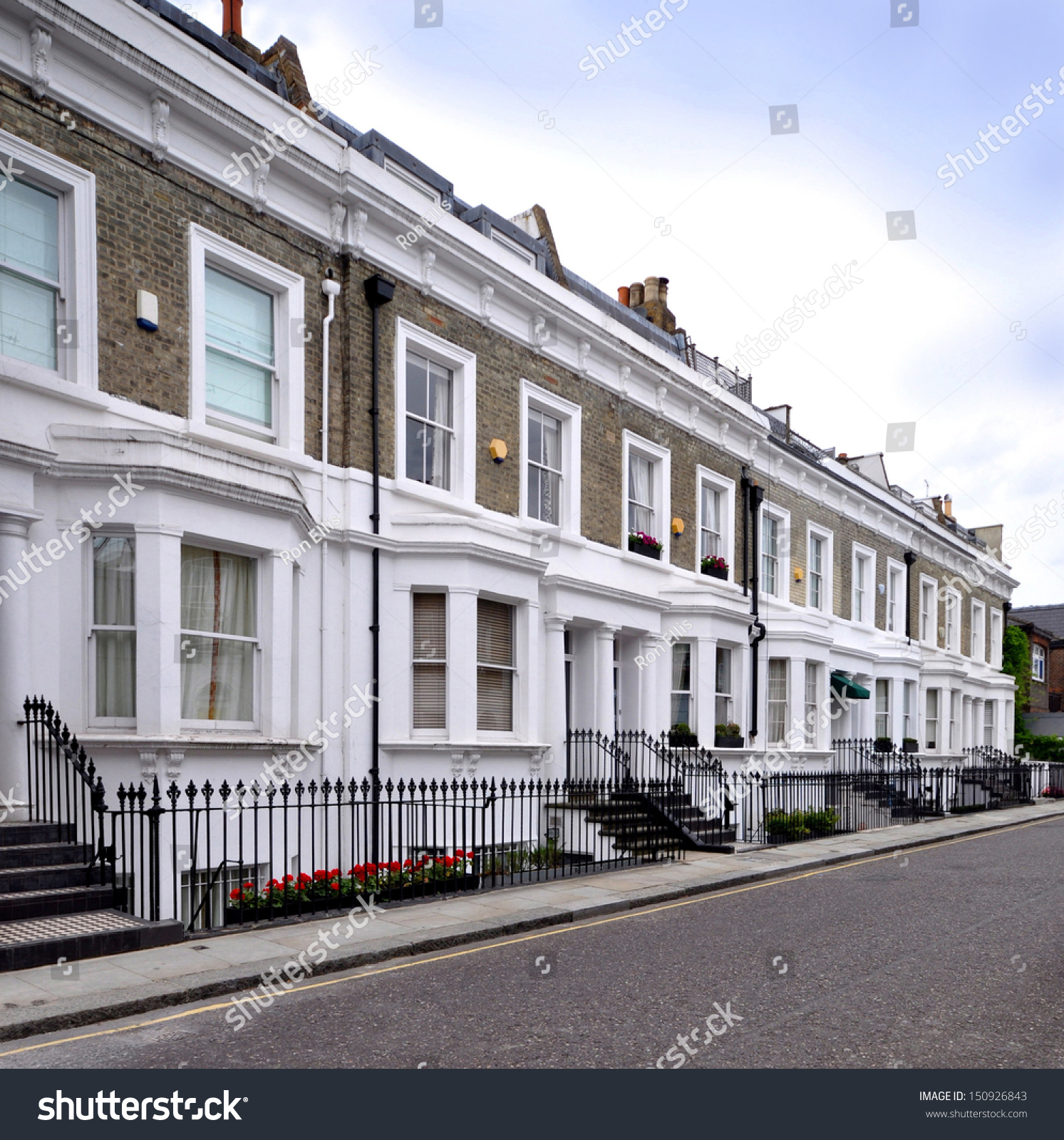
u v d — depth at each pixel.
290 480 10.19
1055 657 45.72
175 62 9.69
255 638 9.98
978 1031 5.60
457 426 12.95
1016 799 28.25
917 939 8.23
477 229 14.71
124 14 9.20
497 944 8.03
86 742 8.48
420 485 12.12
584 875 11.63
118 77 9.20
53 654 8.44
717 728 17.16
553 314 14.38
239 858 8.61
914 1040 5.43
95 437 8.62
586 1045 5.30
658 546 16.97
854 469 27.42
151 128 9.48
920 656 27.47
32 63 8.48
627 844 13.12
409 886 9.72
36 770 8.09
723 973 6.95
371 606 11.33
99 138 9.05
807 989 6.51
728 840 15.52
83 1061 5.02
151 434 8.73
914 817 21.41
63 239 8.86
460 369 13.04
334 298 11.34
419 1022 5.70
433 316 12.59
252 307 10.68
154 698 8.61
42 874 7.38
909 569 27.97
